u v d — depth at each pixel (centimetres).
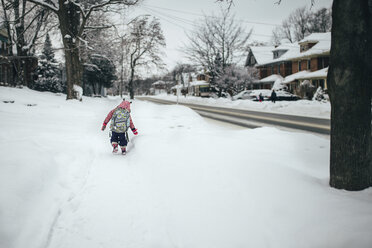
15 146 500
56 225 316
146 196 400
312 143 676
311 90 3238
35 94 1666
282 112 2069
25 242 263
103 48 2538
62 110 1338
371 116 323
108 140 849
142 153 603
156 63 4166
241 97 3656
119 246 280
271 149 595
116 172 516
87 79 4003
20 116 1012
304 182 347
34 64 2839
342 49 317
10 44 2194
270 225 275
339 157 331
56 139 697
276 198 315
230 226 290
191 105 3127
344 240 225
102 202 379
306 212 278
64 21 1834
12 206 296
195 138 688
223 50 4341
